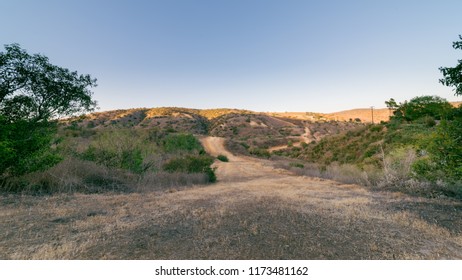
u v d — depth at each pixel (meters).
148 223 5.09
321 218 5.73
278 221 5.41
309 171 21.03
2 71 8.09
